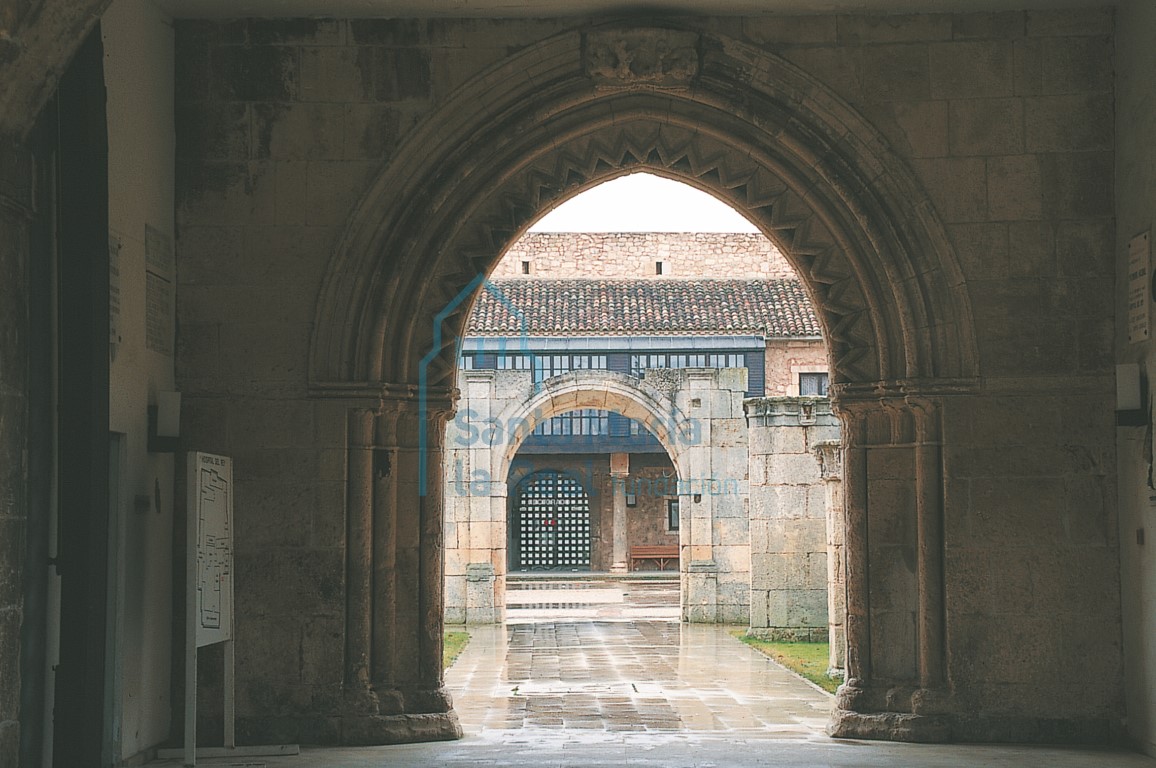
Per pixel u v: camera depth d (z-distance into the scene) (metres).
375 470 11.41
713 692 15.59
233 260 11.30
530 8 11.16
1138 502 10.66
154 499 10.63
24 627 8.28
